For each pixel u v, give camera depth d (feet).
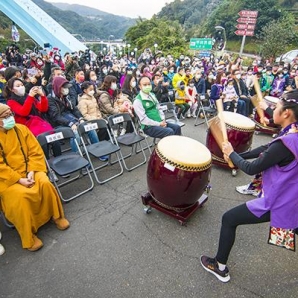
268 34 78.54
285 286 6.59
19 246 7.59
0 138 7.64
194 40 66.59
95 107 13.84
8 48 45.78
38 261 7.09
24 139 8.18
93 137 12.81
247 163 5.40
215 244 7.93
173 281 6.61
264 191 5.51
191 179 7.48
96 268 6.93
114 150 10.85
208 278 6.73
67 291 6.27
